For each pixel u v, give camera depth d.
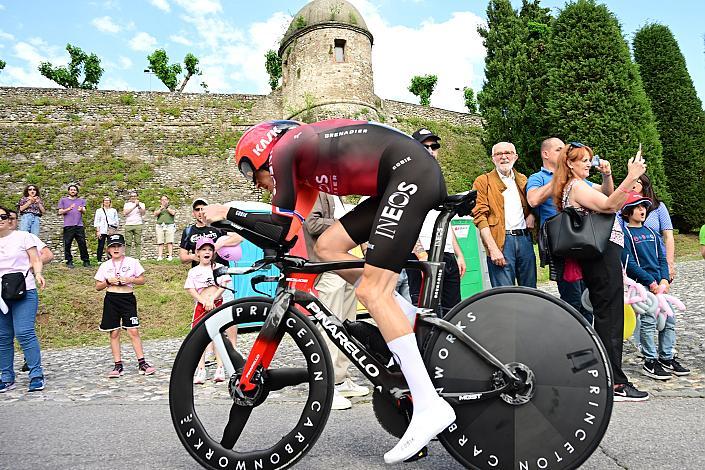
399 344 2.33
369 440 3.17
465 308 2.50
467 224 8.65
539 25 24.70
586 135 18.59
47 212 21.58
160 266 14.11
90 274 13.08
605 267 3.87
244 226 2.54
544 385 2.37
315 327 2.51
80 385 5.68
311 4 32.16
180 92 30.02
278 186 2.54
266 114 31.20
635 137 18.38
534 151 22.88
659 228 5.46
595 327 3.96
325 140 2.54
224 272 2.56
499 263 4.61
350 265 2.57
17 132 26.14
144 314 10.98
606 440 2.98
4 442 3.35
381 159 2.47
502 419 2.38
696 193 22.91
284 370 2.59
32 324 5.55
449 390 2.43
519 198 4.82
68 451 3.12
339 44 31.72
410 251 2.41
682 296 9.27
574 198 3.88
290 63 32.03
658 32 24.16
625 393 3.86
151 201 23.34
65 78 48.00
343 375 4.30
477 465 2.39
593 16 19.05
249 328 2.73
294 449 2.43
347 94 31.12
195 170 26.06
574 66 19.05
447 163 31.45
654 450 2.80
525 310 2.45
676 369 4.64
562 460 2.33
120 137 27.08
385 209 2.40
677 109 23.50
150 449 3.12
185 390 2.54
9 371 5.66
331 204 4.27
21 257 5.60
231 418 2.55
